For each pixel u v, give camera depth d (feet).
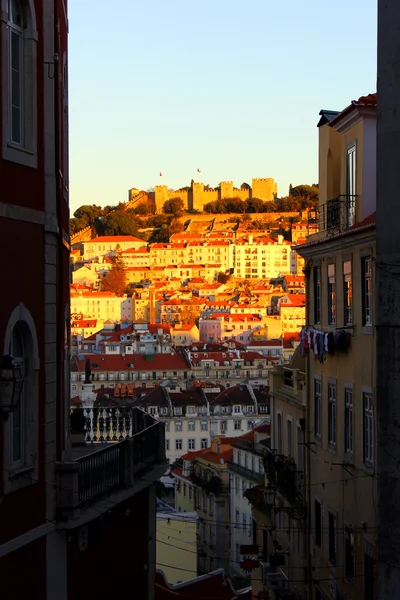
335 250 118.73
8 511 61.98
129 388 579.48
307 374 131.54
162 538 285.23
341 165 123.03
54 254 69.36
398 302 63.72
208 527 296.10
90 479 73.67
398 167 63.87
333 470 118.62
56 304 70.13
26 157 65.05
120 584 82.38
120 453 80.12
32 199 66.13
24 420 65.46
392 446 63.82
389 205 64.28
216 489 295.89
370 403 104.37
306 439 131.44
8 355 61.05
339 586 114.93
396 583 63.46
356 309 109.60
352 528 109.81
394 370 63.77
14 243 63.31
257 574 165.27
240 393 554.46
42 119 67.97
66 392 79.66
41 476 66.95
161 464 90.99
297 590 136.98
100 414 105.70
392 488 63.82
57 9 72.95
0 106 61.11
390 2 64.03
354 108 113.60
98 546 77.71
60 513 69.41
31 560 65.21
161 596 177.68
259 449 268.41
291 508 134.51
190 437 538.47
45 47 68.59
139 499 87.25
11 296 62.54
